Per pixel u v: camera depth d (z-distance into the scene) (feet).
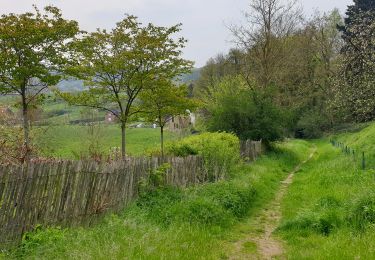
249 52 123.85
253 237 32.32
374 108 68.03
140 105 70.59
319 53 178.29
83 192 29.53
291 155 106.01
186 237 27.96
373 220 29.19
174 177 44.55
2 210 23.03
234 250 28.22
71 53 55.06
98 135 99.66
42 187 25.72
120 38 62.03
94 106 67.10
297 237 30.86
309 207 39.17
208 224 33.22
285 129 117.91
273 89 111.96
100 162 31.65
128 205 35.12
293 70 169.37
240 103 102.78
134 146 119.65
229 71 188.03
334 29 172.96
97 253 21.65
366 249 23.34
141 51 62.13
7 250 23.07
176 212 33.73
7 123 64.49
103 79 64.28
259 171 66.28
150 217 32.89
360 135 104.83
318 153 120.06
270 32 120.98
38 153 59.06
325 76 167.32
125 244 23.76
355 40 79.10
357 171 53.98
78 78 61.05
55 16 52.70
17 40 49.52
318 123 180.96
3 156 45.83
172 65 64.90
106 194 32.19
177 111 72.08
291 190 54.34
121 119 66.44
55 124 88.84
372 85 66.59
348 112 92.38
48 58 52.39
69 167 27.99
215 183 46.96
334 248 24.59
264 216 40.52
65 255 21.79
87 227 29.22
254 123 101.65
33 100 59.47
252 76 127.54
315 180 58.95
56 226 26.91
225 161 56.54
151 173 39.52
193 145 60.03
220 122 103.30
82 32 55.16
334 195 40.83
